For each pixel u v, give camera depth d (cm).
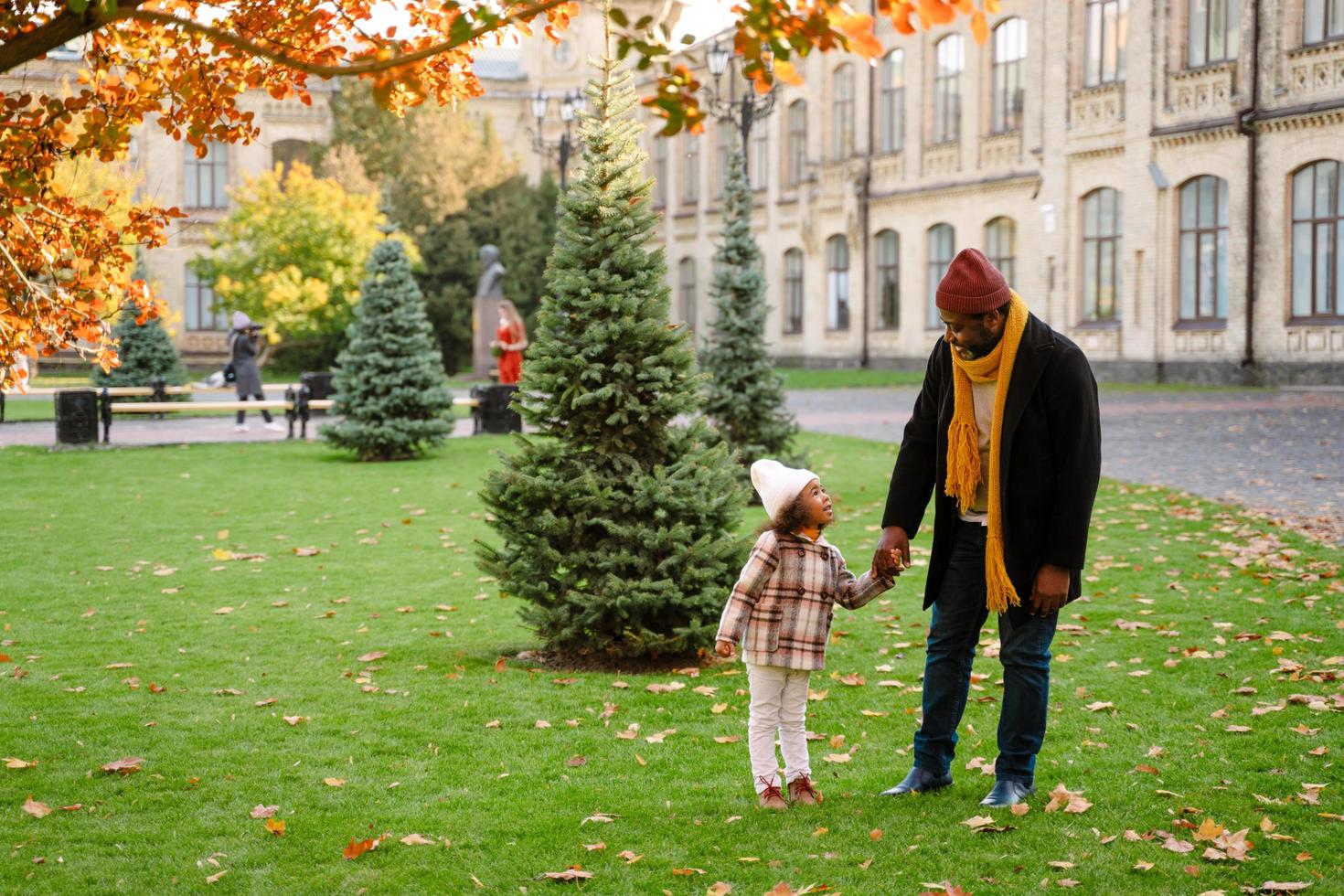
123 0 384
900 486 504
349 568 1091
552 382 755
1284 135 2919
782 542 500
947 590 498
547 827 485
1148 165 3250
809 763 559
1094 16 3456
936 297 466
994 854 439
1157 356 3269
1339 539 1047
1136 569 998
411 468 1823
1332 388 2808
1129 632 797
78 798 523
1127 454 1727
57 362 4531
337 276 4219
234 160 5550
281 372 5056
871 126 4428
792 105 4944
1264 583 911
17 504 1453
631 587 732
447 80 528
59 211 569
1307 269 2917
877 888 415
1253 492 1335
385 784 539
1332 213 2856
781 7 351
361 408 1928
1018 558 473
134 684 709
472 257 5244
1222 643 748
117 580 1033
